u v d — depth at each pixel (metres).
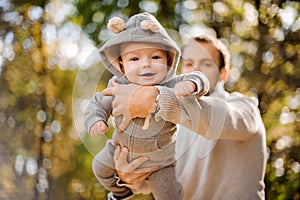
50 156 4.52
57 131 4.52
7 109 4.52
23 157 4.50
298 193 4.77
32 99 4.54
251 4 4.66
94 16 4.53
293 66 4.70
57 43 4.49
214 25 4.70
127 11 4.59
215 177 2.35
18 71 4.50
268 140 4.72
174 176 2.03
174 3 4.65
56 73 4.50
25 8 4.48
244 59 4.73
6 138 4.48
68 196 4.52
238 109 2.22
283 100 4.73
